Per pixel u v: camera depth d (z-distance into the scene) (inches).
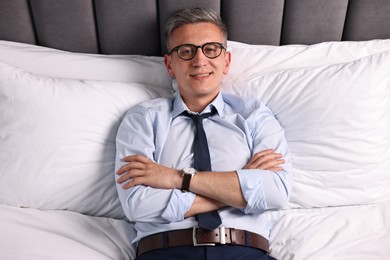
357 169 53.8
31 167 50.9
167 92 60.1
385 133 54.5
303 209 54.6
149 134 51.4
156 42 64.9
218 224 45.2
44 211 51.5
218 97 54.3
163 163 51.3
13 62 60.8
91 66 61.4
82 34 64.0
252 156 51.2
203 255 45.1
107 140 54.1
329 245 48.1
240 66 60.7
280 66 60.5
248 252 46.0
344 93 53.3
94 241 49.1
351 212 53.1
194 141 51.4
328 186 54.2
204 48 51.1
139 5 61.7
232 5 61.4
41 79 54.4
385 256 46.8
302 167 54.4
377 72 53.5
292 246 48.8
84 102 54.1
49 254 44.6
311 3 60.9
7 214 49.3
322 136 53.6
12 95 52.1
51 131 51.7
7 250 44.3
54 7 61.9
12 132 51.4
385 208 53.6
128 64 61.7
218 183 45.7
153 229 47.7
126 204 46.4
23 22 63.3
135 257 48.9
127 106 56.4
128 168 48.0
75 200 52.3
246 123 52.6
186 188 46.2
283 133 52.9
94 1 62.4
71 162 51.9
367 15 61.6
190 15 51.9
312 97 54.2
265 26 62.7
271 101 56.6
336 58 60.6
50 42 64.8
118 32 63.7
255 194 45.7
